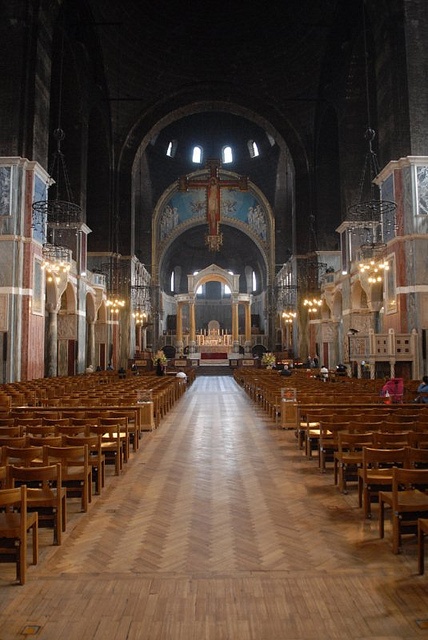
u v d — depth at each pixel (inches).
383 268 764.6
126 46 1221.7
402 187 714.2
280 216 1857.8
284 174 1812.3
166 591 155.3
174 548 189.0
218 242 1357.0
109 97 1262.3
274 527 211.3
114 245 1273.4
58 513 193.3
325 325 1219.9
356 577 164.2
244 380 995.3
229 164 1918.1
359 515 226.5
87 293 1091.9
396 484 181.9
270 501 248.1
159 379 836.6
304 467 319.3
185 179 1363.2
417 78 719.1
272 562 176.1
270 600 149.6
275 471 309.0
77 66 1010.7
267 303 1961.1
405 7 726.5
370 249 875.4
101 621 138.4
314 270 1279.5
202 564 174.6
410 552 184.7
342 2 1010.7
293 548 188.5
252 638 130.6
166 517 224.4
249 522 217.8
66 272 900.6
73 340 993.5
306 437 353.7
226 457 349.7
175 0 1183.6
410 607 145.3
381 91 773.9
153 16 1198.3
